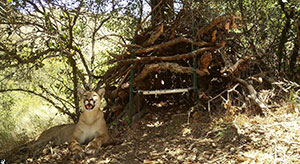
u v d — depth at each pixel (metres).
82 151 2.81
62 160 2.78
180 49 3.52
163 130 3.03
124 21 4.21
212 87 3.53
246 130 2.57
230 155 2.30
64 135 3.30
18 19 3.37
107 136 3.06
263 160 2.15
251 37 3.72
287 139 2.34
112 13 3.89
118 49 4.17
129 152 2.68
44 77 4.13
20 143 3.52
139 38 3.61
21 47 3.47
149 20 4.12
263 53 3.43
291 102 2.89
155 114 3.45
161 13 3.81
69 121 4.43
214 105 3.26
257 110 2.92
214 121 2.91
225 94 3.41
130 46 3.43
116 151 2.76
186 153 2.46
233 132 2.59
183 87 3.71
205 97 3.23
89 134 3.03
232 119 2.82
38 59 3.86
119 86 3.54
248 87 3.10
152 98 3.82
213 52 3.29
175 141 2.71
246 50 3.42
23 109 4.46
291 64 3.62
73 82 4.06
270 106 2.96
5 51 3.27
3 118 4.04
